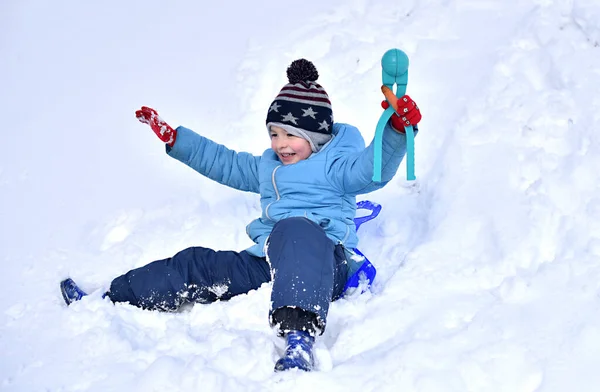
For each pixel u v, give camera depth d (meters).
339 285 2.85
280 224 2.65
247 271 2.85
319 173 2.97
